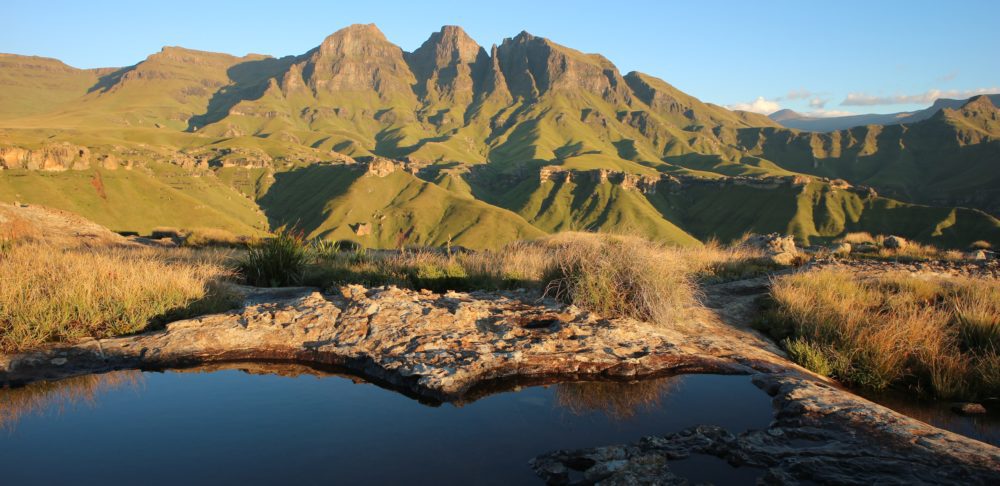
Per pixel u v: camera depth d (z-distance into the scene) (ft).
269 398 17.85
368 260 47.29
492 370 19.99
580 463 13.30
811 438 14.60
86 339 22.43
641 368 20.92
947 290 31.91
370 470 12.87
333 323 24.06
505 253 46.09
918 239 620.49
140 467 12.78
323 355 21.79
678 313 27.50
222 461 13.21
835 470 12.66
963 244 593.42
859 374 21.63
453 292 29.71
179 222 581.53
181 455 13.53
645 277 27.48
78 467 12.79
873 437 14.42
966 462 12.71
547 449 14.32
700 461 13.55
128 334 23.73
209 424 15.57
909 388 21.09
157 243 68.54
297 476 12.47
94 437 14.57
